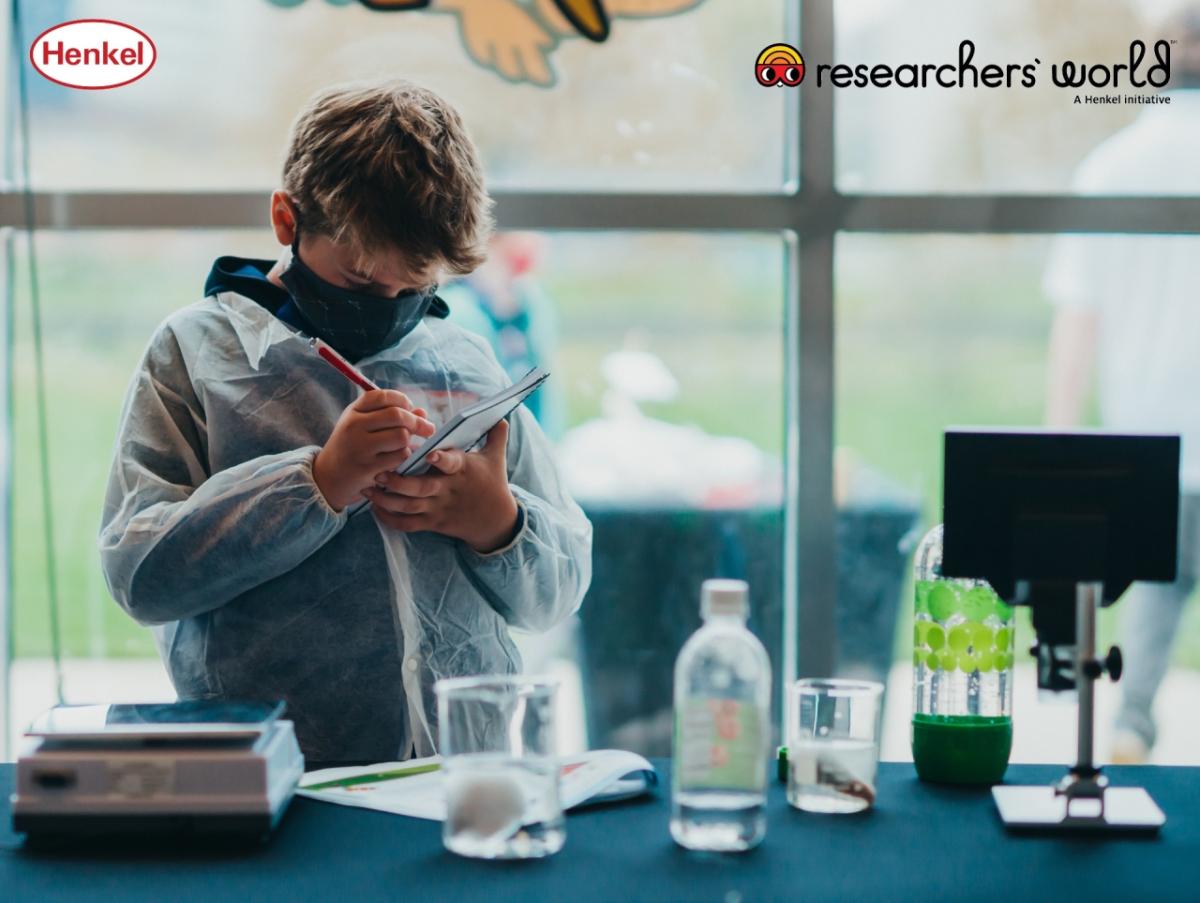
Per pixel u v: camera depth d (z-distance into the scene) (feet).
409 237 4.53
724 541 7.93
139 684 7.89
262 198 7.46
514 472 5.20
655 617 8.04
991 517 3.75
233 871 3.14
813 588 7.78
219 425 4.76
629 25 7.47
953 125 7.49
